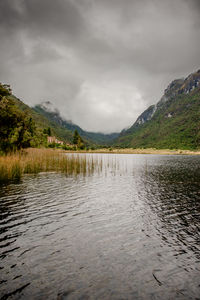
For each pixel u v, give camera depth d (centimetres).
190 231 1052
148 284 638
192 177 2991
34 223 1096
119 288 614
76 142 14825
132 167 4491
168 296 589
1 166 2425
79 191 1894
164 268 726
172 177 2988
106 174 3148
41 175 2742
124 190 2019
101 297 575
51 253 802
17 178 2436
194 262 769
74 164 3556
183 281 658
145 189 2097
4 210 1288
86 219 1184
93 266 723
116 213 1308
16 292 584
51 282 631
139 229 1066
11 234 959
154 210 1393
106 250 838
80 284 627
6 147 3791
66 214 1255
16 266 709
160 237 977
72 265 725
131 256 798
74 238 938
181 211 1379
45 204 1440
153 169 4100
